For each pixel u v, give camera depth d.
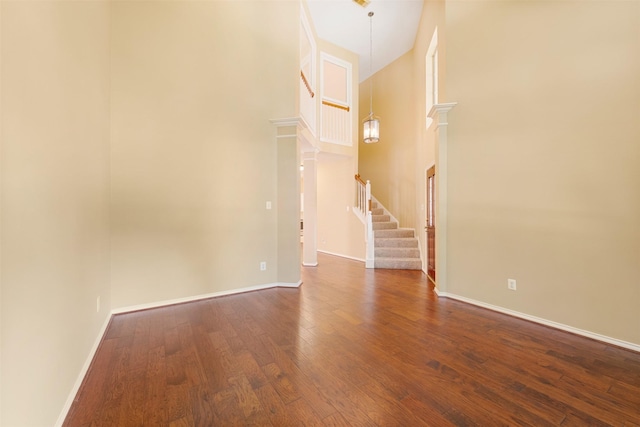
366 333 2.56
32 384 1.25
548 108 2.70
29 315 1.24
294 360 2.09
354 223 6.26
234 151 3.72
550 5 2.67
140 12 3.09
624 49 2.29
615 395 1.70
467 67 3.31
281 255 4.10
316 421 1.49
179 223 3.34
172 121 3.28
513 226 2.96
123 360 2.10
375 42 5.94
